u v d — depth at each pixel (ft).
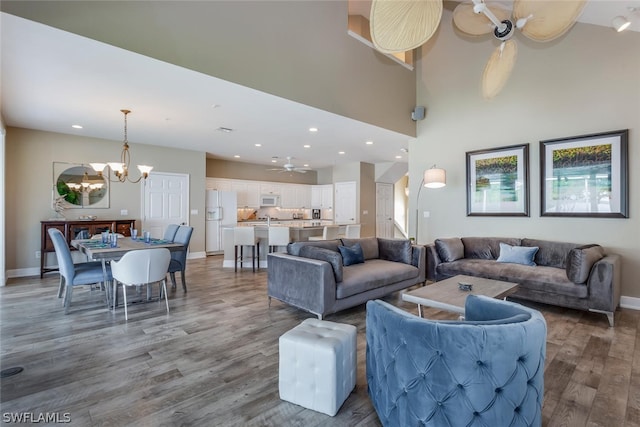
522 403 4.58
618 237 12.80
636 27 11.96
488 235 16.63
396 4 5.73
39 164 17.79
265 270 19.79
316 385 6.09
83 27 8.36
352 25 20.89
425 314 11.68
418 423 4.66
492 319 6.19
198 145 22.11
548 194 14.56
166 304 11.92
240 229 19.36
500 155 16.11
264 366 7.80
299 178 34.63
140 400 6.39
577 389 6.86
